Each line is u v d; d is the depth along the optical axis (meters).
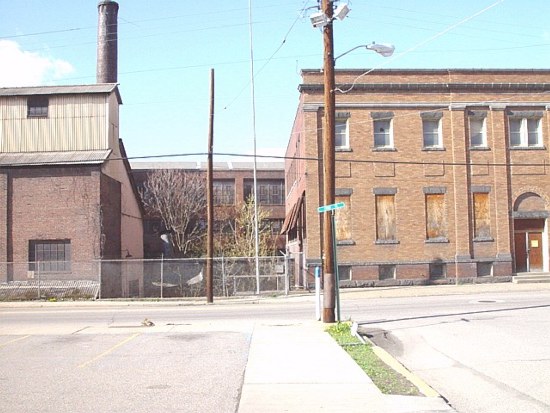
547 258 33.94
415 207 32.91
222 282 32.38
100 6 41.69
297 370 10.23
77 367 11.06
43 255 32.19
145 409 7.91
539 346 12.42
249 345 13.16
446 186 33.16
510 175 33.75
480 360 11.14
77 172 32.28
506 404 7.96
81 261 31.50
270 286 33.56
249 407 7.89
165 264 39.88
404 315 18.73
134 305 27.38
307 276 32.50
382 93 33.09
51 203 32.19
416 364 11.10
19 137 34.44
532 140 34.28
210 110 28.64
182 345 13.52
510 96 33.78
